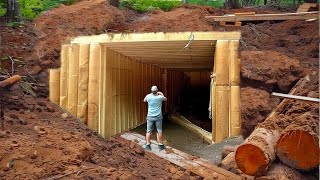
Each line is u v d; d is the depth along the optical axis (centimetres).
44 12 1614
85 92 1105
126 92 1295
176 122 1585
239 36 992
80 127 1011
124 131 1264
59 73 1152
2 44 1299
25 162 638
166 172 788
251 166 645
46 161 652
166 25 1503
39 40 1377
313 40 1247
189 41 1020
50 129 846
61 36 1373
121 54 1242
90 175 630
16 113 936
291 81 1023
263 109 959
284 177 627
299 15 1434
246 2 2155
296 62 1069
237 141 948
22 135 758
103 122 1102
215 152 951
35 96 1132
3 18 1466
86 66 1109
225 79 990
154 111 990
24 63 1250
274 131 734
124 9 1783
